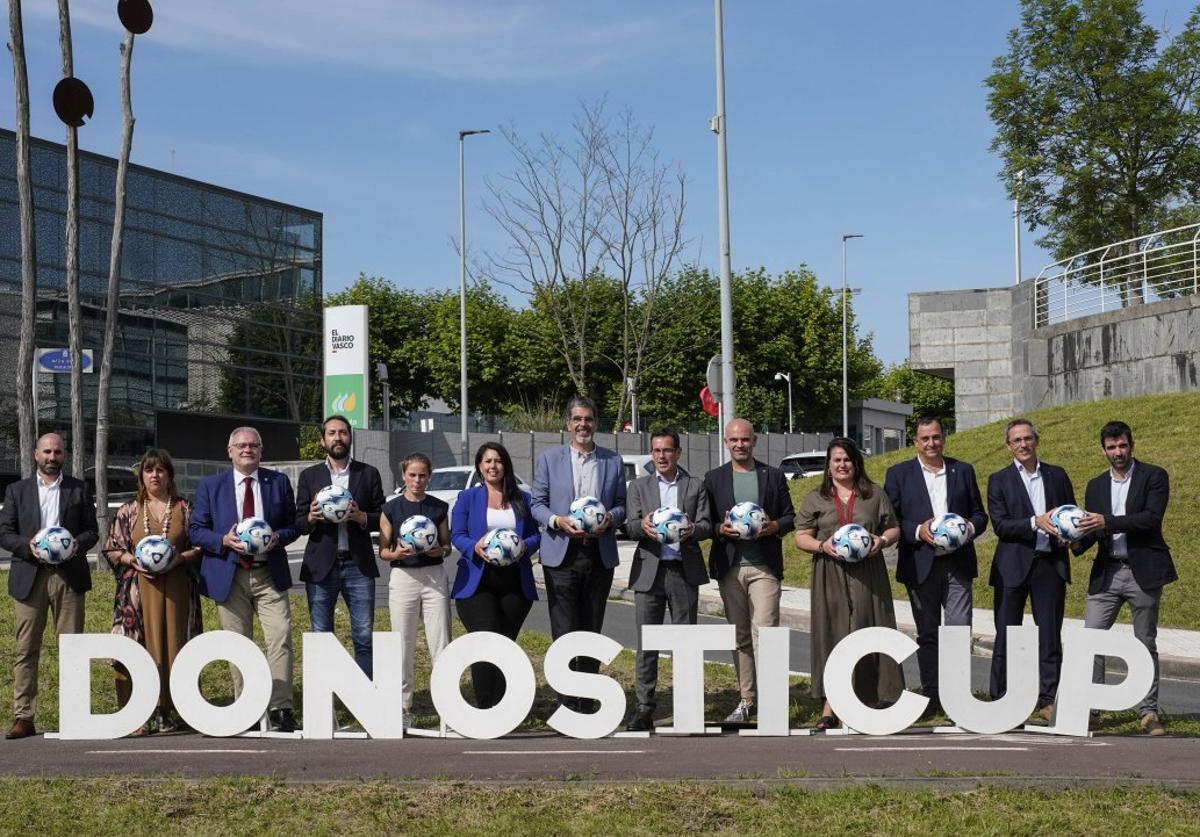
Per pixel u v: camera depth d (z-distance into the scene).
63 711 8.65
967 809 6.46
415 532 9.21
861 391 75.12
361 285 71.94
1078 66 36.00
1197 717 10.20
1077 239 37.00
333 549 9.38
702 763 7.62
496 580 9.42
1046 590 9.51
